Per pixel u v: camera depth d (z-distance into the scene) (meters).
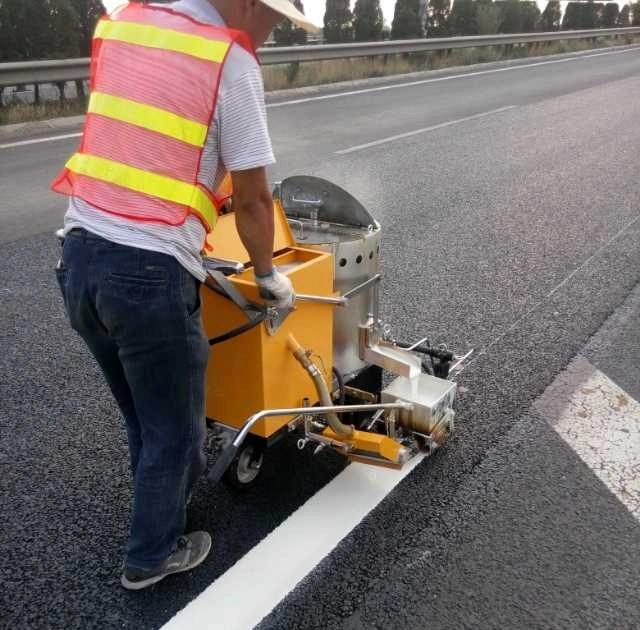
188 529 2.47
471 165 8.02
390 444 2.51
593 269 4.94
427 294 4.50
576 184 7.27
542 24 25.80
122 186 1.84
